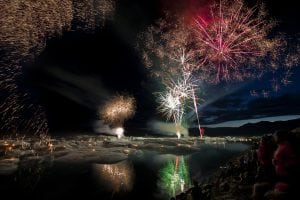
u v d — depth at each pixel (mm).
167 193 9688
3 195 9906
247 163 7160
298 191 4266
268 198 4438
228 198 5801
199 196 6270
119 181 11258
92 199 9391
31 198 9641
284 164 4359
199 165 13398
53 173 12562
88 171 12883
